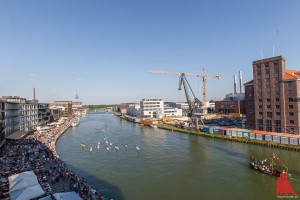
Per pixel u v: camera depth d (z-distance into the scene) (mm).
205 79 197500
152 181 56125
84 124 199125
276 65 100750
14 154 71062
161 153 84188
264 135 93750
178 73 185000
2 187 43969
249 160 71250
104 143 104750
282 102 98000
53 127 153000
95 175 60656
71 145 100500
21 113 116375
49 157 69562
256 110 110312
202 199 46125
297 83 92812
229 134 109688
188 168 65750
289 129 95500
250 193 48281
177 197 47125
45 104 175750
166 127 155625
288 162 67000
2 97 133500
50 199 34125
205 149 88688
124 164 70625
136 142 106750
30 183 39094
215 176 58750
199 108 142500
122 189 51281
